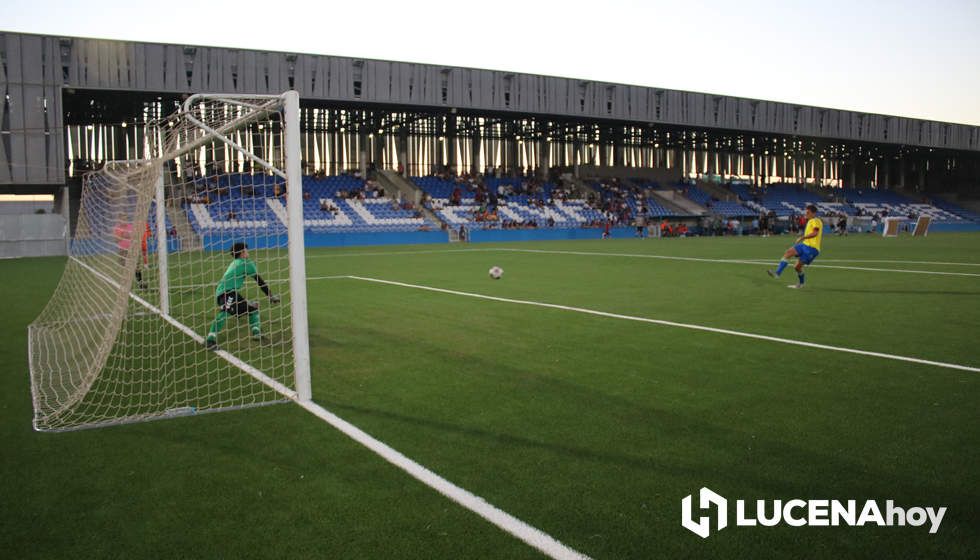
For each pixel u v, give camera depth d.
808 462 3.85
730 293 11.88
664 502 3.34
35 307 11.25
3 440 4.39
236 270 7.38
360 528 3.08
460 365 6.37
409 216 37.66
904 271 15.91
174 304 11.17
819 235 12.35
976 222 55.28
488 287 13.10
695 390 5.39
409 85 32.91
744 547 2.91
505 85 35.19
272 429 4.53
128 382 5.96
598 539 2.97
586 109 37.53
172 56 28.09
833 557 2.84
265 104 5.62
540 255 23.61
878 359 6.48
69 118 34.41
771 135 45.44
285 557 2.84
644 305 10.35
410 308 10.20
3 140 26.55
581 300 11.00
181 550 2.91
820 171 60.72
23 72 26.56
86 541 3.01
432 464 3.85
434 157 46.38
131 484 3.63
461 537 2.99
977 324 8.46
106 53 27.36
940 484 3.54
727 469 3.76
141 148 36.34
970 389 5.38
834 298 11.08
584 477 3.65
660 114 39.75
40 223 27.36
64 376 6.27
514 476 3.67
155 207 9.60
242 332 8.32
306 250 28.22
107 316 9.33
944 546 2.92
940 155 58.59
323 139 42.44
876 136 48.28
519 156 49.47
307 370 5.23
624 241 35.78
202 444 4.25
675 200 49.28
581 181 48.75
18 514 3.29
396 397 5.28
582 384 5.61
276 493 3.48
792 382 5.62
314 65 30.66
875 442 4.16
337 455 4.01
